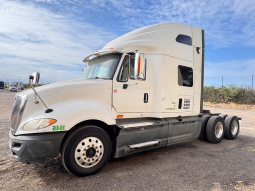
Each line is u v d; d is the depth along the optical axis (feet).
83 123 12.29
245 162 14.67
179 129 16.92
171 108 16.31
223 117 22.48
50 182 10.82
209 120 20.44
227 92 66.39
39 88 12.25
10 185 10.40
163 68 15.66
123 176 11.82
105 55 14.99
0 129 23.04
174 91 16.58
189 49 18.26
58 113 10.81
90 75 15.29
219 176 12.07
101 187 10.39
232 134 22.11
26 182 10.78
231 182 11.30
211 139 20.06
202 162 14.55
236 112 47.98
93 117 11.64
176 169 13.09
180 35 17.74
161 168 13.23
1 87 171.53
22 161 10.59
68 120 10.81
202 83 19.81
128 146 13.30
